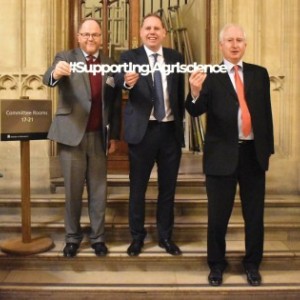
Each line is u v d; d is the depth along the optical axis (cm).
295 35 418
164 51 318
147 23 306
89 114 316
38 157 421
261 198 296
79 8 471
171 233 336
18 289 298
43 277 316
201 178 436
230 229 361
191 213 391
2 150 421
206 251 334
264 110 290
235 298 297
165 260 325
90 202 331
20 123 323
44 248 331
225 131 285
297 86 420
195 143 568
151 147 312
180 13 614
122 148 506
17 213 394
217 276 302
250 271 305
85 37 310
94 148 324
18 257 326
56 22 431
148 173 320
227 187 291
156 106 311
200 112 288
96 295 298
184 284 305
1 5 417
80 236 334
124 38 513
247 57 423
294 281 309
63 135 313
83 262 327
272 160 425
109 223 361
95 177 327
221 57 449
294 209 395
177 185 424
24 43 420
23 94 421
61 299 298
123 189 425
